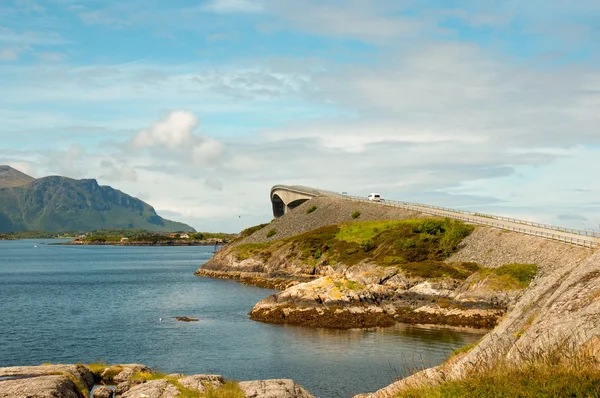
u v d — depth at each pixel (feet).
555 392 48.62
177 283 418.72
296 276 380.17
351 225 429.38
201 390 95.50
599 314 57.11
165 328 220.43
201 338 199.11
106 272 545.03
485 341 75.61
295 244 416.67
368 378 143.33
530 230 309.01
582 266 72.08
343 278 259.60
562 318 61.52
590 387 48.14
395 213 458.91
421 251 320.50
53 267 625.82
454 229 331.36
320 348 179.93
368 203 514.27
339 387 135.74
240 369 154.30
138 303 301.84
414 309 244.22
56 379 92.43
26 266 643.86
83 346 187.42
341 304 238.68
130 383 105.29
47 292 362.33
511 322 74.95
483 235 318.04
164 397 89.76
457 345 182.80
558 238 275.80
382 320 224.53
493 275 238.89
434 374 75.10
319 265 373.20
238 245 535.60
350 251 367.66
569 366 52.13
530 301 76.48
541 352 56.70
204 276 484.74
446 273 265.75
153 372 125.08
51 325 229.66
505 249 286.05
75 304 299.58
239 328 219.20
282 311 237.86
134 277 480.64
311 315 231.30
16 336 205.57
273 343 188.75
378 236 373.81
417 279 267.39
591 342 54.34
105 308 282.15
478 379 55.67
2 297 334.65
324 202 562.25
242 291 359.66
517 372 54.34
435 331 209.05
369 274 277.85
